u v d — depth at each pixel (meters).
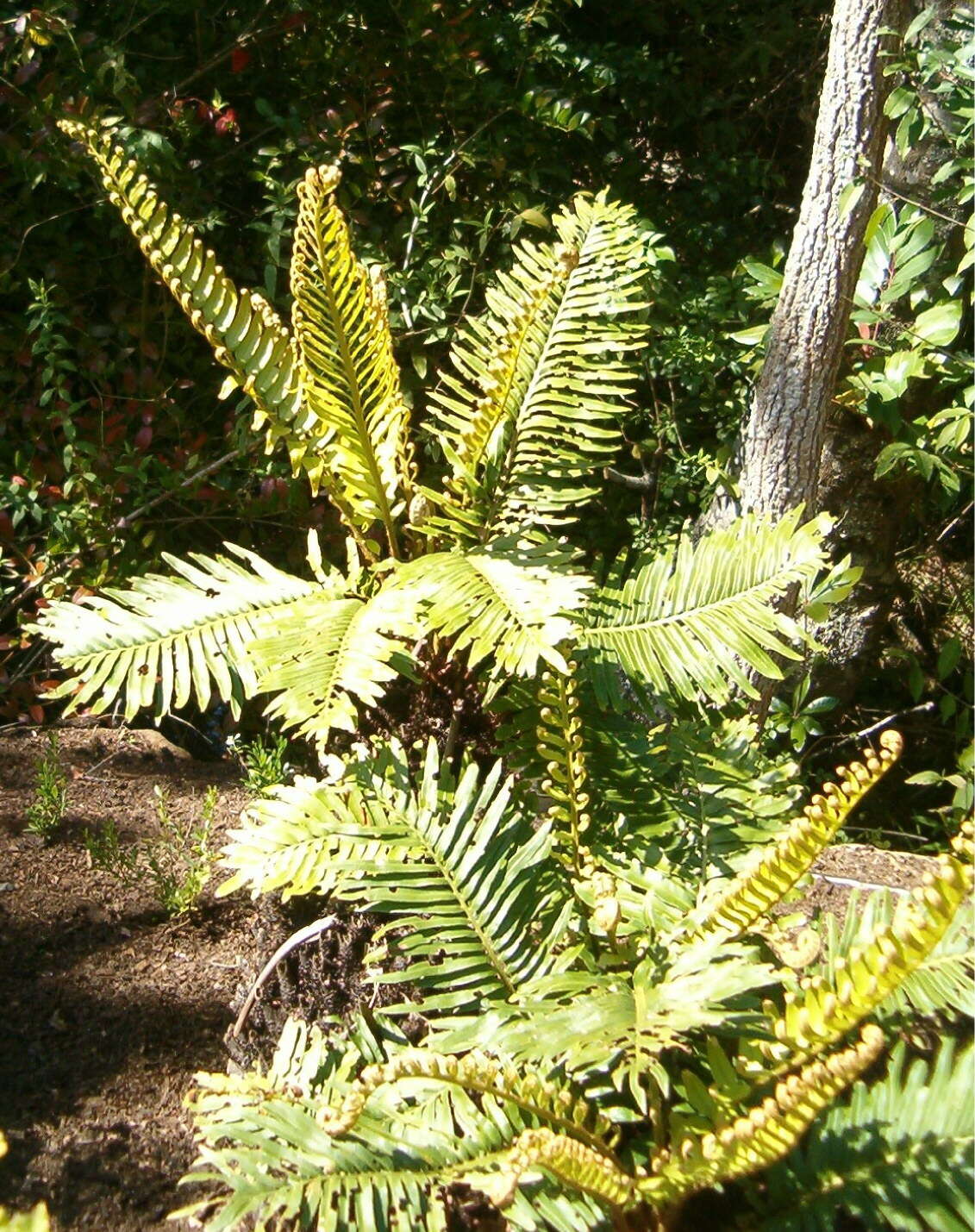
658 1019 1.93
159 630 2.54
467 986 2.39
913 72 3.59
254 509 4.50
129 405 4.57
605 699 2.59
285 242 4.66
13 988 2.85
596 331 3.01
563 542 2.72
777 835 2.58
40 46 4.29
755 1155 1.84
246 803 3.71
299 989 2.61
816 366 3.50
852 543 4.41
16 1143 2.44
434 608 2.38
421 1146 1.99
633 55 5.24
